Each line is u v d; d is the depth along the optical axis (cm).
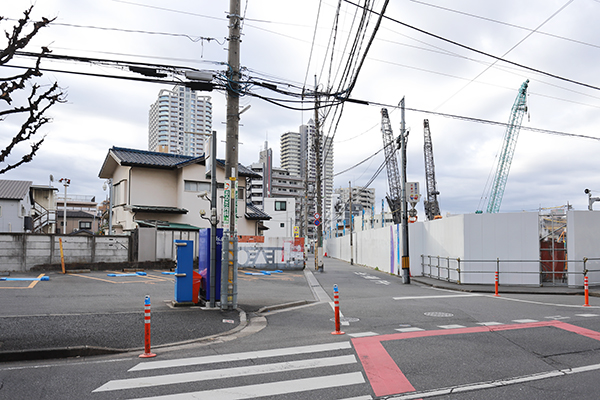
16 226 3281
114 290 1431
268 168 11838
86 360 674
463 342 777
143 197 2945
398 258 2522
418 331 883
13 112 666
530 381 559
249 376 585
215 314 1070
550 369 612
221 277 1152
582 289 1636
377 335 848
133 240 2298
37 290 1368
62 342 740
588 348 731
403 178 2094
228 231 1146
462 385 545
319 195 2961
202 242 1234
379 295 1562
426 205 8781
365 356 685
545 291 1597
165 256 2373
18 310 1012
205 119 17862
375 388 534
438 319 1035
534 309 1188
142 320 955
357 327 946
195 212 3008
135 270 2138
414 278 2258
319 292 1656
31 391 519
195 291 1190
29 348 688
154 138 17812
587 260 1659
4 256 1966
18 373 595
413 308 1218
